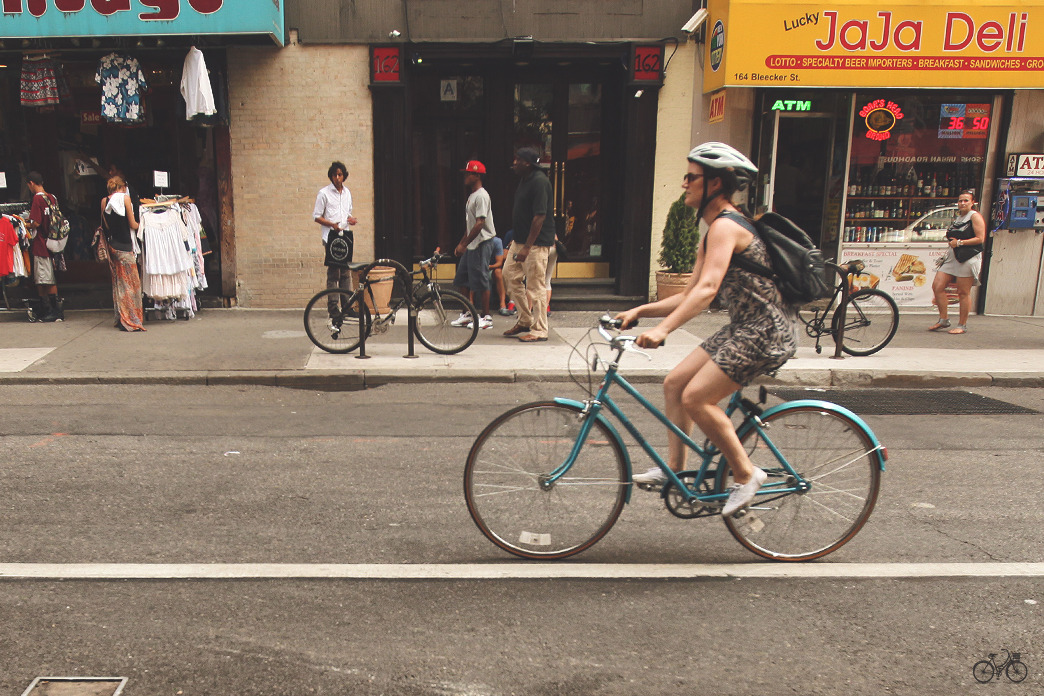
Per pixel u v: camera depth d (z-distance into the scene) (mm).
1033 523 4473
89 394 7230
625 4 10820
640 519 4449
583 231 12055
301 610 3377
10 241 9664
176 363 8070
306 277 11250
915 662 3059
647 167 11234
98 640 3121
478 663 3004
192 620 3281
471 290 9953
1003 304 11812
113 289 9570
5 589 3518
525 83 11617
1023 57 10383
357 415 6660
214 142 11023
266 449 5660
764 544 3953
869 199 11648
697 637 3215
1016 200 11305
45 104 10352
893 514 4590
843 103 11289
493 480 3914
